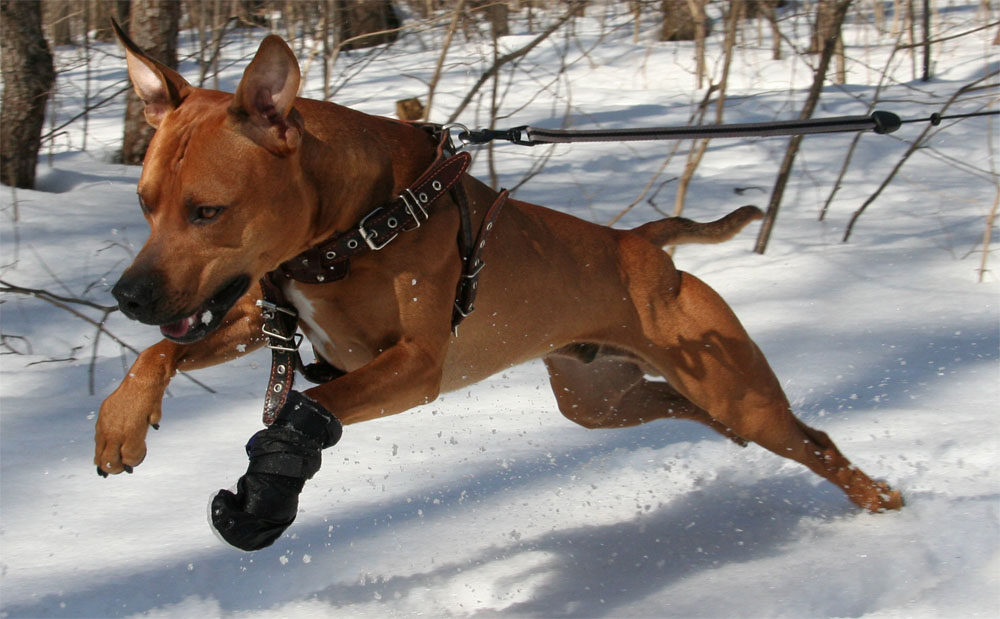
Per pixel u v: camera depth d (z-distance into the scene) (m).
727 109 11.15
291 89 2.71
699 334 4.04
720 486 4.26
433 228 3.21
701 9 8.99
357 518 3.84
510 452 4.52
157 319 2.60
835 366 5.43
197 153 2.66
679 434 4.86
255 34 13.64
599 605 3.25
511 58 6.94
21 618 3.10
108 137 10.48
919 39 14.42
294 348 3.16
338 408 2.94
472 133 3.76
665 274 4.06
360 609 3.20
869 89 11.91
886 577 3.35
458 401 5.26
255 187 2.72
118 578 3.35
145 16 8.95
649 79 13.34
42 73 8.16
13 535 3.65
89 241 7.06
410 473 4.27
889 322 6.00
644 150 10.16
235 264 2.73
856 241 7.57
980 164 9.30
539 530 3.80
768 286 6.72
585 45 14.88
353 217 3.07
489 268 3.57
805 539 3.77
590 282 3.89
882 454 4.41
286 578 3.38
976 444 4.40
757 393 4.06
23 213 7.40
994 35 14.77
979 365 5.31
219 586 3.33
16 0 7.91
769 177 9.28
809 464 4.09
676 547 3.69
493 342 3.68
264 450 2.80
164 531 3.69
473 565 3.51
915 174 9.17
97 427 3.02
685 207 8.33
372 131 3.18
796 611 3.17
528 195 8.56
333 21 8.59
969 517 3.70
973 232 7.60
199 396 5.20
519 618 3.16
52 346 5.79
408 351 3.15
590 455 4.52
